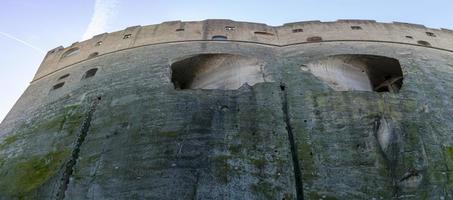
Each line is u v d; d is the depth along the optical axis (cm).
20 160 1413
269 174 1148
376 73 1834
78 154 1325
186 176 1147
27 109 1792
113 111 1488
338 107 1377
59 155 1353
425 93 1488
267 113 1361
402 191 1103
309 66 1678
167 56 1802
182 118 1359
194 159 1199
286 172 1152
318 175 1142
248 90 1471
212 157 1202
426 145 1239
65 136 1440
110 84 1680
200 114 1367
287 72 1609
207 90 1481
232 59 1781
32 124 1633
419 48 1862
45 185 1227
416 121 1334
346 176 1138
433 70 1667
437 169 1161
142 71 1714
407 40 1928
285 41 1919
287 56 1766
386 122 1314
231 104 1406
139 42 2000
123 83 1658
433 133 1292
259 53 1795
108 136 1361
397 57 1739
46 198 1184
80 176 1224
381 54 1755
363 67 1805
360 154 1204
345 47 1823
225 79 1706
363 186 1111
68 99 1692
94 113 1518
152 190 1116
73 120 1523
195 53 1798
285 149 1223
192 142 1259
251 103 1408
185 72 1862
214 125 1319
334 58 1747
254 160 1190
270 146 1235
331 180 1127
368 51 1780
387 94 1438
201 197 1084
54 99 1752
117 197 1119
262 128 1300
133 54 1897
